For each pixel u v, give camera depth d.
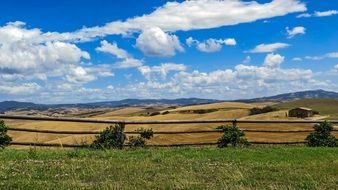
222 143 19.47
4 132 17.81
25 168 12.30
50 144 18.81
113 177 11.30
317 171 12.35
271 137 32.00
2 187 9.88
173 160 14.20
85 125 59.00
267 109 85.75
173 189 10.08
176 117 79.62
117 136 18.55
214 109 98.19
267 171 12.42
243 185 10.45
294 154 16.14
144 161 13.92
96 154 15.34
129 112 118.94
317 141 20.58
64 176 11.31
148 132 19.45
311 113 79.00
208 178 11.35
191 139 31.02
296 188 10.23
